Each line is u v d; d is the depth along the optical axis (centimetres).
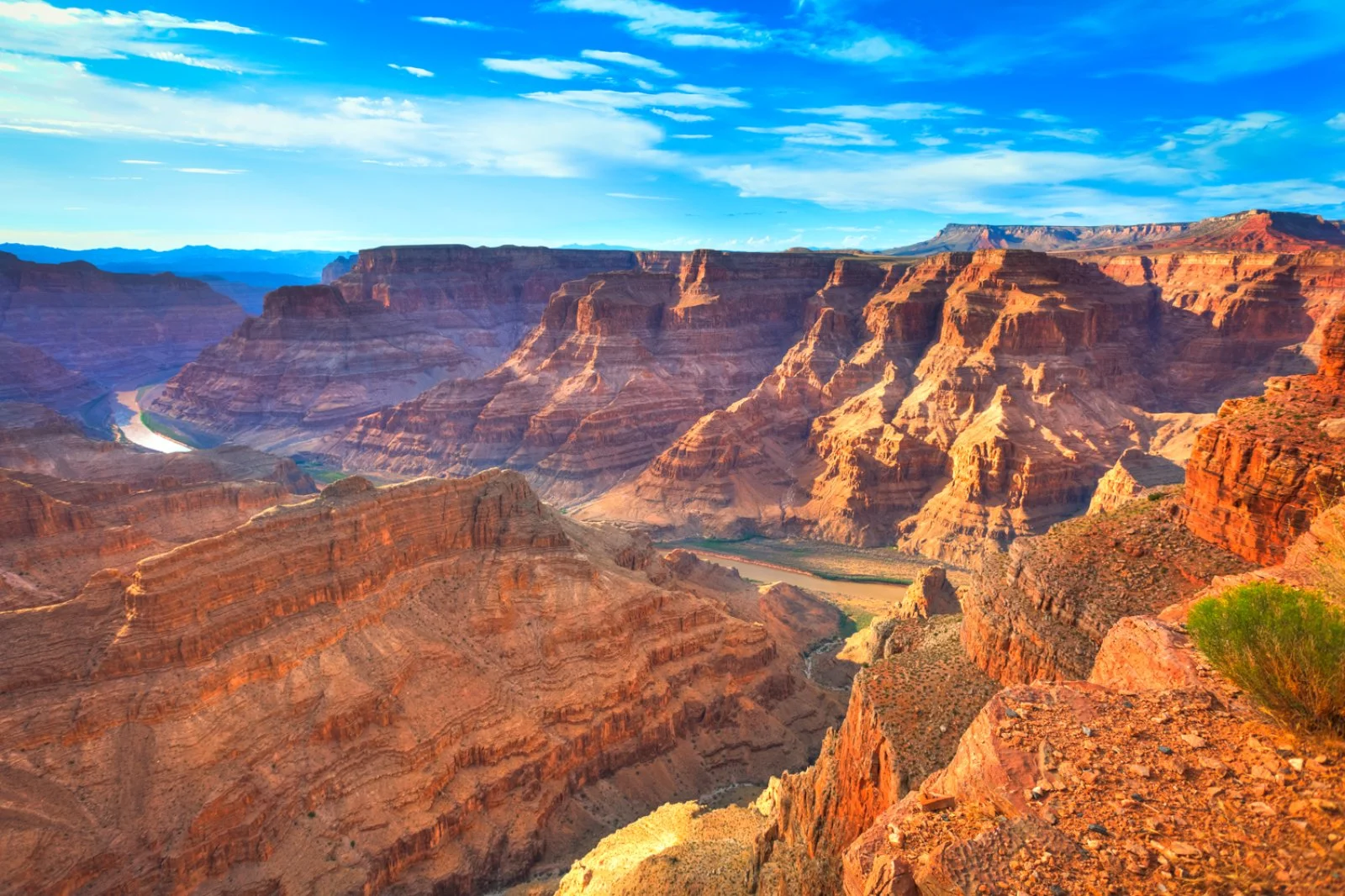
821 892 4388
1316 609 2102
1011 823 1925
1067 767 2114
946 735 4322
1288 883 1593
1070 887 1711
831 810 4788
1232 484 4697
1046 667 4719
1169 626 2945
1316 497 4203
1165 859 1734
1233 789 1909
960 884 1792
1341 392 4778
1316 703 1998
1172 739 2158
